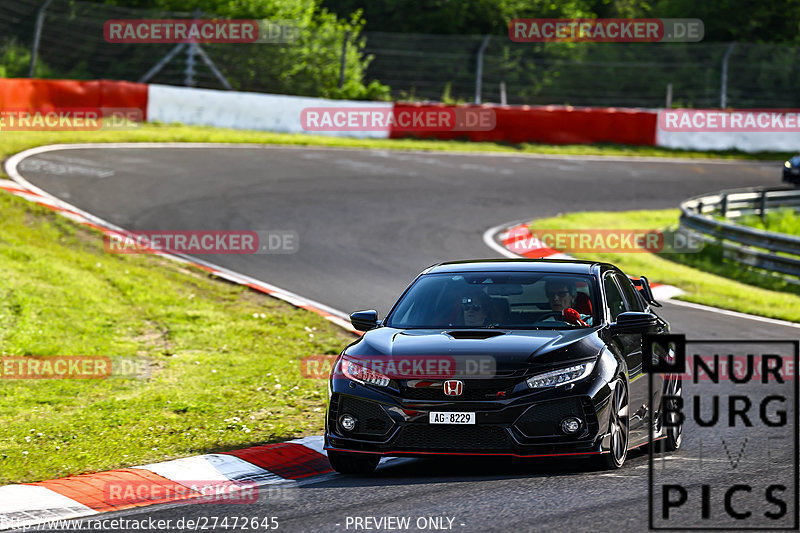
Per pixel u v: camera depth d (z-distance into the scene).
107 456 27.66
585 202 96.69
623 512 20.77
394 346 25.83
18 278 50.06
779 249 74.00
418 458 28.47
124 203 74.62
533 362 24.58
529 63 175.00
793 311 60.00
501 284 28.89
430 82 164.00
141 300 50.69
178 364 40.81
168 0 145.75
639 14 196.62
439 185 96.50
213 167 92.50
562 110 135.00
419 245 70.12
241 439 29.83
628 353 27.61
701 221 81.12
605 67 177.75
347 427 25.19
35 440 29.33
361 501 22.53
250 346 44.25
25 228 60.88
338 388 25.47
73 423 31.38
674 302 61.50
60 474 25.97
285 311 50.78
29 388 36.25
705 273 74.56
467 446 24.23
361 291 56.06
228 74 141.88
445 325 27.72
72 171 82.88
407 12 180.75
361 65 152.38
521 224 81.94
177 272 57.44
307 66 144.75
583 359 24.98
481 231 77.25
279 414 33.34
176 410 33.59
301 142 113.88
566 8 183.00
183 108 114.81
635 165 124.50
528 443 24.05
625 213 92.31
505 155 122.88
